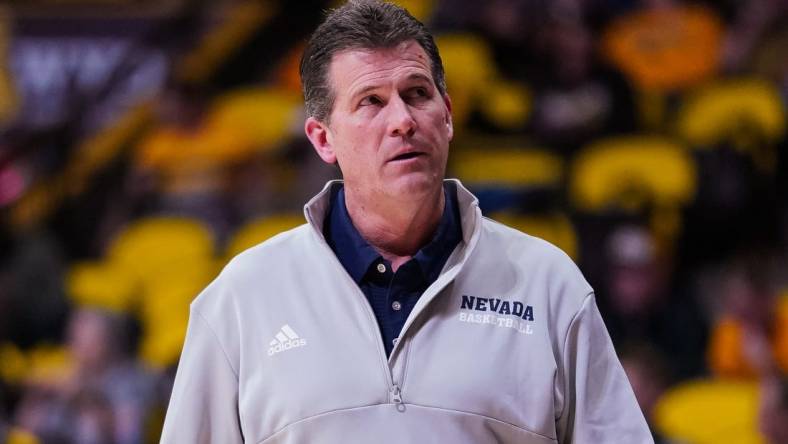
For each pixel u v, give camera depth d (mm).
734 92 22859
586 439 6430
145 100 24859
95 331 19844
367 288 6711
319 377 6348
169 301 21750
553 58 23172
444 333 6469
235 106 24219
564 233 21047
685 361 18984
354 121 6535
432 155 6508
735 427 17938
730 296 19281
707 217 21609
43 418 19391
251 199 23094
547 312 6590
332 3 25844
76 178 24203
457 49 23672
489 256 6766
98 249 23469
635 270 19641
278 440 6383
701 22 23781
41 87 25016
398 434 6223
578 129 22594
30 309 21375
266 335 6551
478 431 6270
